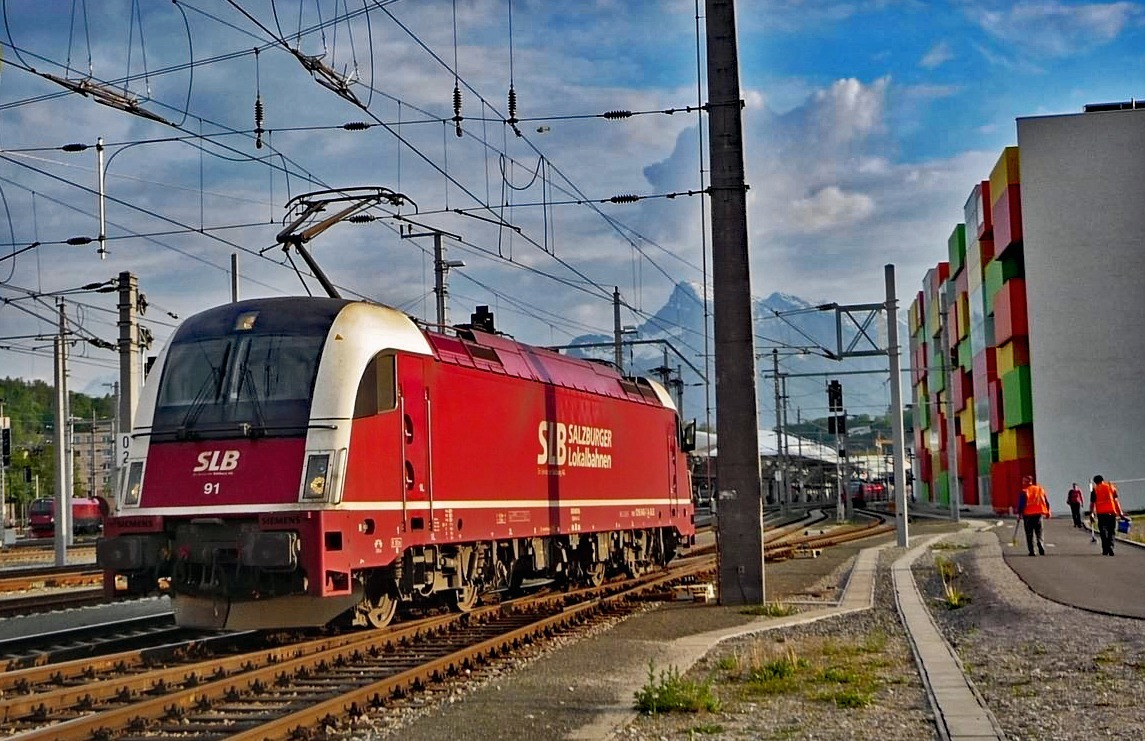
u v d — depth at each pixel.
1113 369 61.59
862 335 39.97
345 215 21.73
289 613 16.20
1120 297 61.72
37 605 22.62
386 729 11.34
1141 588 21.22
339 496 15.56
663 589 25.67
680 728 11.22
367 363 16.50
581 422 24.75
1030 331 62.59
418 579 18.16
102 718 10.82
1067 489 61.56
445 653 15.77
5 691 12.84
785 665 14.07
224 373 16.44
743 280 22.81
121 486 16.48
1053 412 62.06
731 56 22.69
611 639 17.83
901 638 17.34
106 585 16.14
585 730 11.21
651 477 29.05
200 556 15.66
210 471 15.90
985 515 71.94
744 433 22.72
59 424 36.91
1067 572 25.00
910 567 30.09
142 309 33.12
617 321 46.00
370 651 15.80
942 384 99.00
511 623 19.27
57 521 36.66
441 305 35.53
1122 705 11.45
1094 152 62.19
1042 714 11.30
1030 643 15.62
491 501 20.20
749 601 22.48
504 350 21.95
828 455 125.62
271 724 10.72
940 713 11.48
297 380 16.12
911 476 111.50
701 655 15.95
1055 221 62.47
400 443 17.08
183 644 16.19
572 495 23.98
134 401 32.41
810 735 10.71
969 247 81.00
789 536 51.34
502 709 12.28
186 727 11.11
